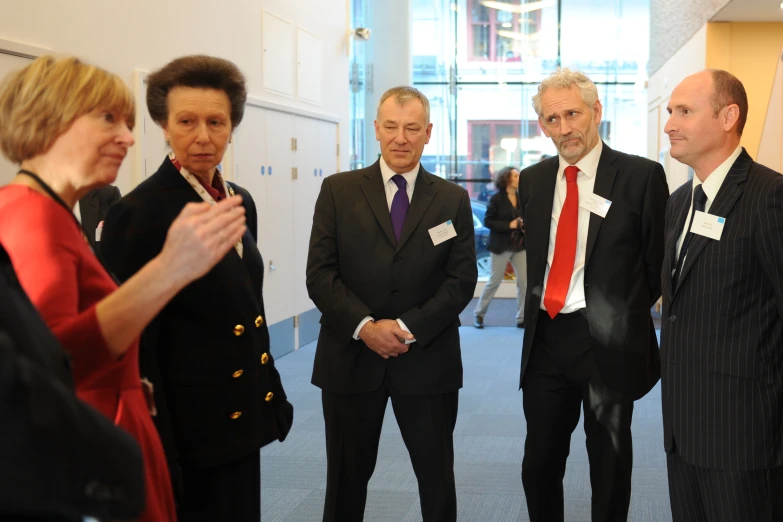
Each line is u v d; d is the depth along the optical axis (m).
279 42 7.50
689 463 2.35
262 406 2.10
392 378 2.78
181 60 1.98
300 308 8.17
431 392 2.77
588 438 2.88
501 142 13.40
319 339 2.92
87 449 0.81
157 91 1.98
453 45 13.30
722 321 2.27
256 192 7.04
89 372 1.25
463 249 2.83
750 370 2.24
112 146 1.40
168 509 1.58
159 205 1.92
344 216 2.85
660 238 2.85
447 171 13.47
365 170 2.93
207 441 1.95
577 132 2.81
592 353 2.82
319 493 3.98
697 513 2.41
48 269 1.25
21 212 1.28
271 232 7.38
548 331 2.91
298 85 8.00
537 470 2.95
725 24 7.66
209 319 1.95
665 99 10.20
